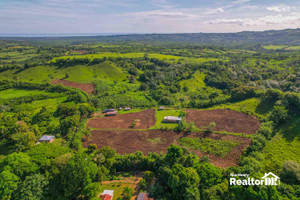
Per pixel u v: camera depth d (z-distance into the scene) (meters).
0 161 43.62
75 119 72.75
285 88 98.31
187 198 34.78
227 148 56.31
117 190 41.88
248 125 67.75
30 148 51.91
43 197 36.66
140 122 77.38
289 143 55.44
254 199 33.69
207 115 78.88
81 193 37.56
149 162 48.25
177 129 68.62
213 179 38.59
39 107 89.50
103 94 104.31
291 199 33.56
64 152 47.47
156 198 39.34
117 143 62.38
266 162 49.25
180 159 45.16
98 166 45.44
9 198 34.62
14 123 70.50
